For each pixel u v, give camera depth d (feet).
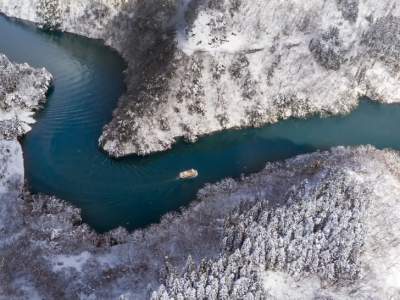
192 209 280.31
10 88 355.15
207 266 209.97
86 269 240.53
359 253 232.73
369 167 300.20
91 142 327.47
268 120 359.46
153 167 315.17
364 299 216.74
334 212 233.76
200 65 360.07
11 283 228.22
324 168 298.76
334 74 385.91
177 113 343.26
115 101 367.25
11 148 315.78
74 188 294.87
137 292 228.63
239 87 363.76
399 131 363.76
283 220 232.12
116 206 285.43
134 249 253.65
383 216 257.96
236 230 231.30
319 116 368.27
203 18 385.91
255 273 210.38
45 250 247.91
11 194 280.51
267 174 307.78
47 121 344.90
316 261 221.46
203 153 330.95
